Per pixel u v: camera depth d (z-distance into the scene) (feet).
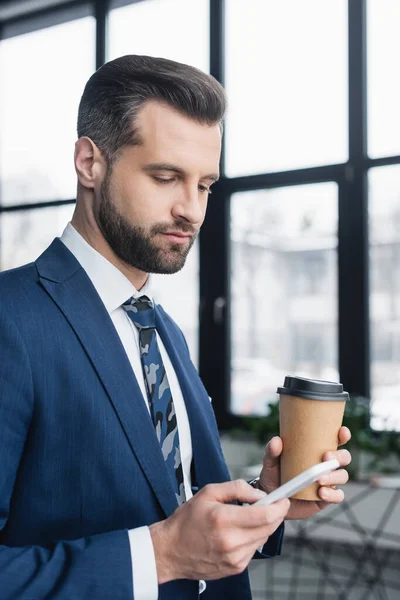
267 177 12.60
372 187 11.77
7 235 15.26
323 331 12.20
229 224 13.11
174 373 3.75
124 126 3.18
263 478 3.16
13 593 2.52
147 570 2.56
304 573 11.57
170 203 3.21
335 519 9.59
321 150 12.19
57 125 14.82
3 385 2.85
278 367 12.66
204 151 3.22
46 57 15.12
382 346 11.69
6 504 2.87
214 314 13.15
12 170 15.29
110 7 14.48
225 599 3.54
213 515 2.43
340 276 11.96
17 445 2.89
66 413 2.98
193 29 13.56
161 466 3.11
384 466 10.68
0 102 15.60
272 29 12.73
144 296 3.53
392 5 11.62
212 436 3.71
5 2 14.84
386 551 10.98
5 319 2.96
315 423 2.81
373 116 11.78
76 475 2.97
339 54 12.07
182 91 3.16
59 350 3.03
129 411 3.10
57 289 3.19
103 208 3.29
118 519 3.00
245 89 12.93
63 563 2.61
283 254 12.59
